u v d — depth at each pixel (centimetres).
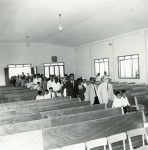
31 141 479
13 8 938
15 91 1201
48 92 998
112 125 577
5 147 458
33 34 1631
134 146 598
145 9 1047
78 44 1984
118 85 1227
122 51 1512
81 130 534
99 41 1739
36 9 994
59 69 2095
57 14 1107
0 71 1928
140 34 1357
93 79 839
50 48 2066
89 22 1310
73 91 961
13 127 539
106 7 1034
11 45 1953
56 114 666
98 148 552
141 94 974
